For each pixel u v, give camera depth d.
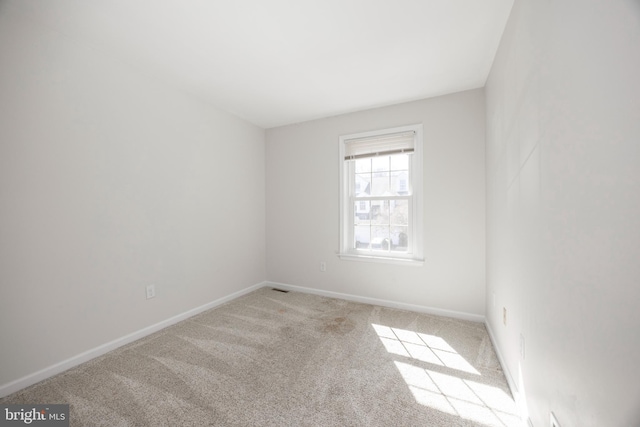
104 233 2.00
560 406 0.93
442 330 2.36
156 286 2.37
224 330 2.37
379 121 3.01
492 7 1.57
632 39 0.57
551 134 0.99
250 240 3.51
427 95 2.72
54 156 1.74
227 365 1.83
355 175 3.24
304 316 2.69
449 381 1.66
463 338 2.21
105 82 2.01
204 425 1.31
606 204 0.67
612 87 0.64
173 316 2.52
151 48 1.96
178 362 1.87
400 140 2.91
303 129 3.49
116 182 2.08
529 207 1.23
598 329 0.71
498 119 1.89
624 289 0.61
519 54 1.37
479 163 2.55
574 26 0.81
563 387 0.91
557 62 0.93
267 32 1.80
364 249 3.17
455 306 2.65
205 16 1.64
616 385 0.64
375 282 3.05
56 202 1.74
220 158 3.05
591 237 0.74
